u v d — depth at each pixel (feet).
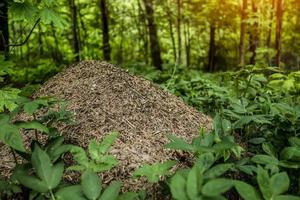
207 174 6.03
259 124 10.91
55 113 8.53
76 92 11.43
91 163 6.66
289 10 39.01
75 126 9.86
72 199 5.63
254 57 31.65
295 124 9.85
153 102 11.21
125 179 8.18
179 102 12.08
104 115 10.19
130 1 50.06
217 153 7.32
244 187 5.43
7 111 13.12
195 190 4.83
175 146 6.71
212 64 44.83
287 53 43.42
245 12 31.65
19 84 23.26
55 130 8.29
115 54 52.42
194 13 41.70
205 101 14.21
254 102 12.03
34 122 6.77
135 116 10.37
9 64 12.93
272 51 28.66
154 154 9.12
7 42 16.89
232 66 48.29
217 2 37.76
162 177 8.11
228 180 4.80
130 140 9.46
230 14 38.24
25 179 5.81
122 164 8.51
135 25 52.39
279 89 13.48
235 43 44.91
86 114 10.24
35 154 6.07
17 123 6.71
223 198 4.86
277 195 5.49
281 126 9.71
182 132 10.48
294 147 7.52
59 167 6.02
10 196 7.69
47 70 26.12
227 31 44.01
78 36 37.29
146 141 9.55
